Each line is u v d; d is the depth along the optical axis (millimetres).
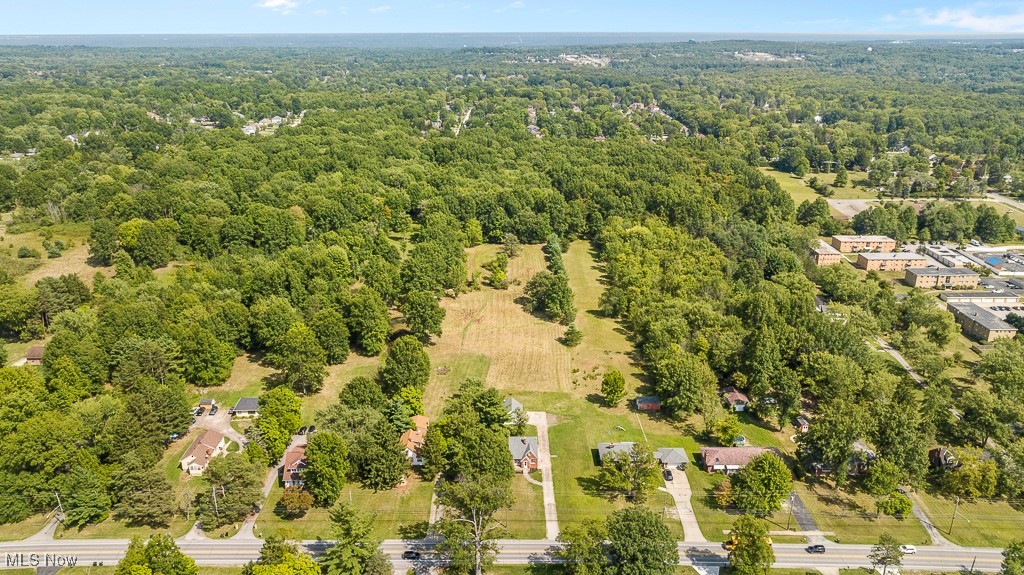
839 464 133500
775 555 116125
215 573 109062
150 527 119625
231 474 121875
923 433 138125
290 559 102375
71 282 190000
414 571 110875
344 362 181000
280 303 182750
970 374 178875
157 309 174000
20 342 180750
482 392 151125
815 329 174250
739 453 139875
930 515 127875
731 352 169250
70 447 123938
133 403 134625
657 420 157375
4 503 117000
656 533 107312
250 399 156250
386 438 132125
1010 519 127375
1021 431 145750
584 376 177000
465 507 115812
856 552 117812
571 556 106875
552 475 136750
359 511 113312
